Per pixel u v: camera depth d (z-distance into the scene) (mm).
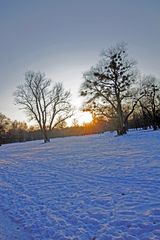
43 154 27156
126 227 6211
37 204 8883
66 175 13508
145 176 10961
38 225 7016
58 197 9422
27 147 45375
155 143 23875
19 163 21578
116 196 8656
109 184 10445
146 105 54312
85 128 108188
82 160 18484
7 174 16406
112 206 7750
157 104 54469
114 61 48062
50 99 61469
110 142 33000
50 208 8281
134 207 7406
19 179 14062
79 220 7008
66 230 6488
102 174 12562
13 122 107812
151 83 50594
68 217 7332
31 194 10320
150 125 60906
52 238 6172
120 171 12703
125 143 28453
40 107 60812
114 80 47969
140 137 33656
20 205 9039
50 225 6918
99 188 10000
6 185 12820
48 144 47781
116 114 50438
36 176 14328
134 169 12695
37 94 60562
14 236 6520
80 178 12312
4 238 6426
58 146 37969
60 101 62062
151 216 6570
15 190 11430
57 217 7426
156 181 9898
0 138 96062
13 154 31844
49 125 62312
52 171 15383
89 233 6176
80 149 27891
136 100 49250
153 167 12516
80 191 9883
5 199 10117
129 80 48438
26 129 113062
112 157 17938
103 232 6113
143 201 7805
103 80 48344
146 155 16625
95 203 8227
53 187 11086
